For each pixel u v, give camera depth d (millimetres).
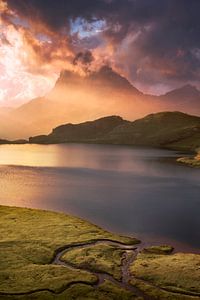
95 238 73875
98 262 61812
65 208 102125
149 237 77000
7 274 56500
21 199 113625
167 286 53500
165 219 91125
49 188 133750
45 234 75562
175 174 178875
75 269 59281
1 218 87375
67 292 51469
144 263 61375
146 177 167125
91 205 106125
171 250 68812
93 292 51625
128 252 67500
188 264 60938
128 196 119938
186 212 98438
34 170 189000
